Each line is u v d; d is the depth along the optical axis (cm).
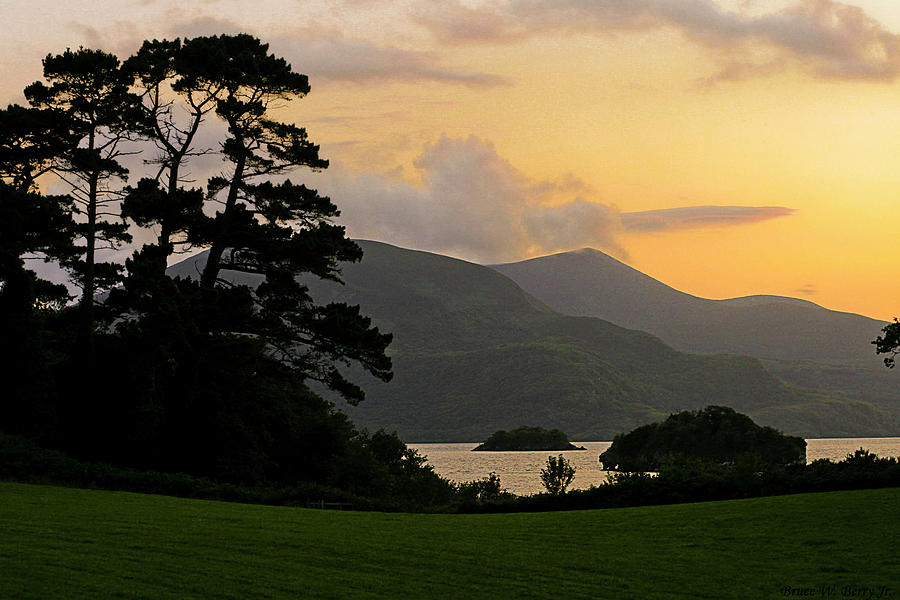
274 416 4759
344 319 4878
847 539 2272
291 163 5075
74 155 4775
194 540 2127
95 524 2281
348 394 4978
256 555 1994
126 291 4466
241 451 4419
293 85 5041
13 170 4891
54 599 1474
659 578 1920
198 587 1636
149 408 4222
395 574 1878
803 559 2094
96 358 4484
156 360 4334
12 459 3662
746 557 2139
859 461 3619
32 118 4672
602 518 2900
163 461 4325
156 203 4650
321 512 3142
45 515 2411
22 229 4609
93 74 4756
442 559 2067
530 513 3259
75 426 4278
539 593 1759
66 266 4825
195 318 4547
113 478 3681
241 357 4534
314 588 1698
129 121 4831
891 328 5025
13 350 4206
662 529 2591
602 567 2027
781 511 2719
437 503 5853
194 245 4909
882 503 2700
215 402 4403
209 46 4875
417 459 6625
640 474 3797
